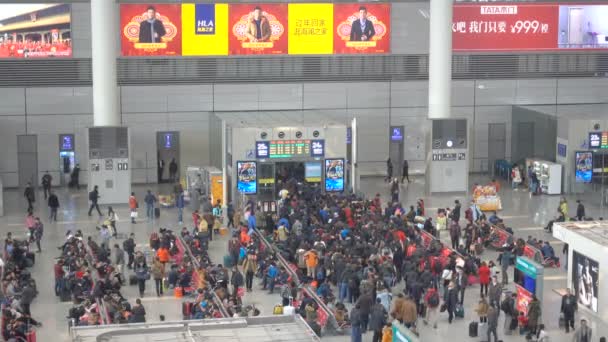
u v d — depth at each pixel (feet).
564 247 132.36
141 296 117.19
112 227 141.59
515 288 116.16
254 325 61.57
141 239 142.10
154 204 161.38
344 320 104.83
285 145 159.22
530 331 102.63
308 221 137.18
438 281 116.78
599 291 108.68
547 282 122.11
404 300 102.17
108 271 111.75
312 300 104.53
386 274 114.52
